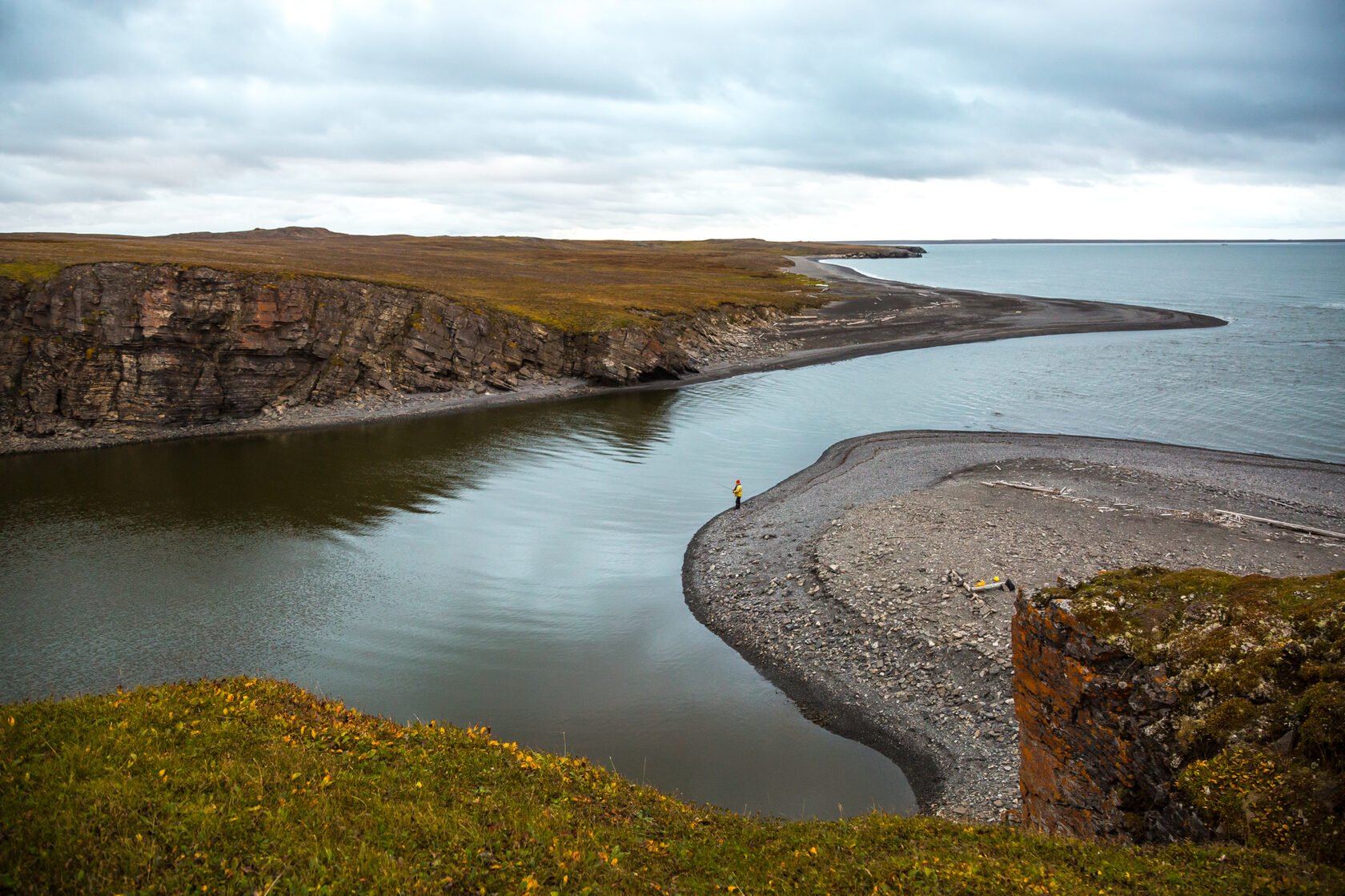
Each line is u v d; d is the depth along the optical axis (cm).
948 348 10862
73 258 7888
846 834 1462
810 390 8556
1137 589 1714
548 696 2867
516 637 3347
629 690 2895
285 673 3064
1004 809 2077
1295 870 1184
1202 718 1447
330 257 12875
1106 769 1570
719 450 6341
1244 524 3972
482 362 8812
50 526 4712
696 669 3050
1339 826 1220
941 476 5091
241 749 1445
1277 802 1284
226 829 1195
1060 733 1688
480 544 4434
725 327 11419
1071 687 1658
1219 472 5078
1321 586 1539
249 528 4681
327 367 8138
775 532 4294
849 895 1216
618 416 7662
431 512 4959
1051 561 3462
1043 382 8431
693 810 1627
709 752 2500
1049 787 1700
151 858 1102
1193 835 1373
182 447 6825
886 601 3250
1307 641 1440
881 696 2734
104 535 4569
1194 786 1379
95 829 1153
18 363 7025
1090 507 4259
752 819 1662
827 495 4862
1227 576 1681
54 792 1213
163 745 1416
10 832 1115
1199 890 1171
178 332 7381
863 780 2344
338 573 4031
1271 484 4797
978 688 2641
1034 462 5366
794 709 2747
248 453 6519
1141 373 8719
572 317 9612
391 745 1573
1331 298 16938
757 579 3753
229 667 3117
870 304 14538
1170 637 1586
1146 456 5497
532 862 1234
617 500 5169
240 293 7719
